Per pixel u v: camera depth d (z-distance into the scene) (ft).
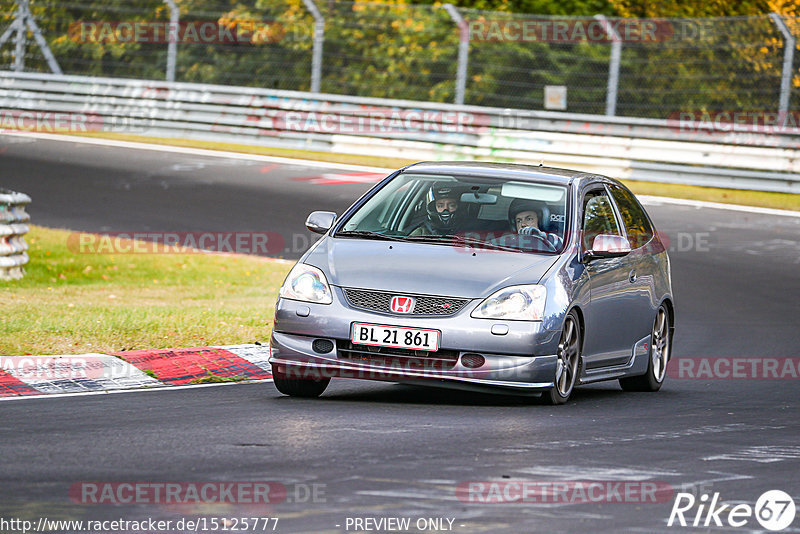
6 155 289.94
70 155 294.46
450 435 86.28
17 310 137.39
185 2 393.29
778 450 85.71
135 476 70.79
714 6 413.59
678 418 99.76
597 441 86.22
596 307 108.68
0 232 170.30
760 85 350.02
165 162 290.76
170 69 339.16
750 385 124.77
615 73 306.76
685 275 199.00
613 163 291.38
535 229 107.34
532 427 91.15
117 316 135.64
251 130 321.73
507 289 99.35
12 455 76.13
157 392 104.22
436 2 388.78
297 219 233.55
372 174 285.23
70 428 85.97
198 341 124.16
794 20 306.76
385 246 104.83
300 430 86.58
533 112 303.07
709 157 286.25
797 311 174.81
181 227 222.28
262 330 132.57
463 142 303.48
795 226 245.45
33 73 351.67
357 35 377.91
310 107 317.01
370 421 91.30
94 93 334.65
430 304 98.53
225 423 88.89
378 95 377.09
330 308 99.45
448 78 372.79
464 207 109.60
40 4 384.47
